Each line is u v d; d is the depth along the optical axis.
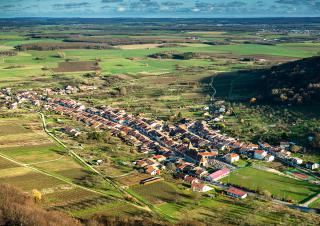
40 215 134.62
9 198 146.38
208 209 166.12
